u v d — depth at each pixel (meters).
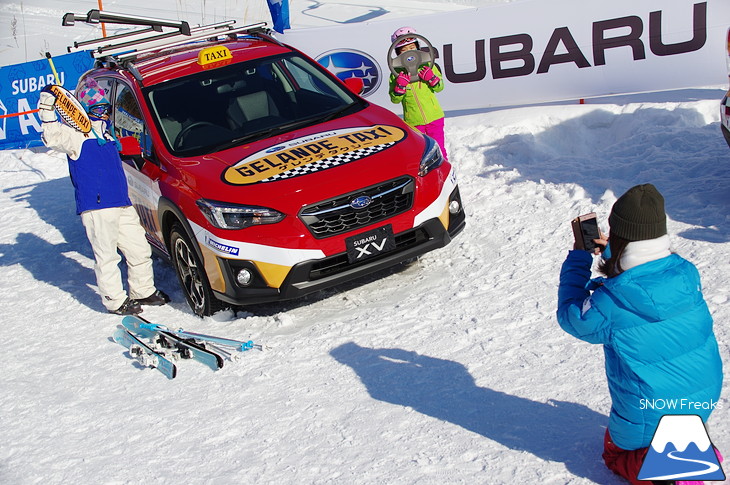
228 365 4.92
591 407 3.79
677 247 5.43
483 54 8.96
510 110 8.90
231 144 5.91
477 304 5.16
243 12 17.09
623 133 8.01
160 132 6.11
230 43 7.23
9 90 11.70
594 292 2.88
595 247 3.04
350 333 5.07
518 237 6.14
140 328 5.52
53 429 4.48
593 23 8.44
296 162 5.50
